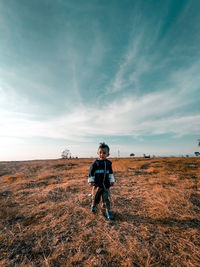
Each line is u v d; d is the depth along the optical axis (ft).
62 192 15.87
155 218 9.14
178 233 7.55
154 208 10.44
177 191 14.42
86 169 37.27
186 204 11.15
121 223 8.72
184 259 5.82
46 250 6.62
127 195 13.96
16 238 7.56
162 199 12.25
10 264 5.87
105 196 9.70
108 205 9.58
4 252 6.57
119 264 5.68
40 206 11.82
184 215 9.32
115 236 7.42
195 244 6.70
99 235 7.57
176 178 21.11
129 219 9.20
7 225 8.95
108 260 5.89
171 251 6.27
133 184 18.80
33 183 22.50
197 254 6.05
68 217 9.69
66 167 46.57
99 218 9.43
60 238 7.47
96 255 6.17
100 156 10.31
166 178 21.38
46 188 18.54
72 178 25.61
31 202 13.06
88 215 9.87
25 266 5.70
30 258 6.17
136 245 6.68
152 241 6.95
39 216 10.11
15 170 48.42
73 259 5.98
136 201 12.24
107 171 10.07
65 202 12.48
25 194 15.97
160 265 5.56
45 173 34.81
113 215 9.76
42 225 8.82
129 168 35.81
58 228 8.41
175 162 46.62
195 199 12.34
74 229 8.24
